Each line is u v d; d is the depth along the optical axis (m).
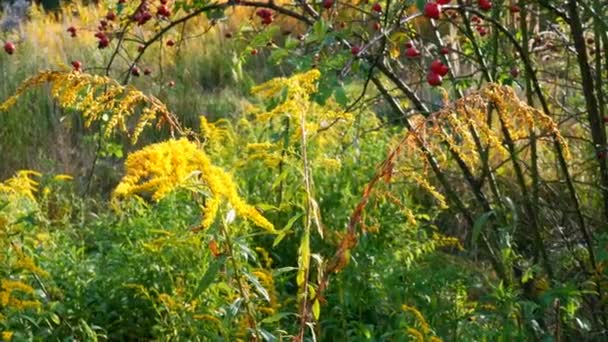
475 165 4.82
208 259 3.89
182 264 4.00
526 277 3.75
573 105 6.06
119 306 4.09
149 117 2.98
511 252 3.88
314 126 2.97
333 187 5.00
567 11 4.74
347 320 4.20
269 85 2.83
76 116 8.31
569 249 4.44
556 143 4.26
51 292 3.95
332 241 4.59
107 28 5.05
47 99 8.44
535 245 4.35
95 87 2.98
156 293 3.96
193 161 2.55
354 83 6.77
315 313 2.75
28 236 3.92
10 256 3.65
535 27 5.34
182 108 8.70
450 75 4.50
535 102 6.45
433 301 3.94
